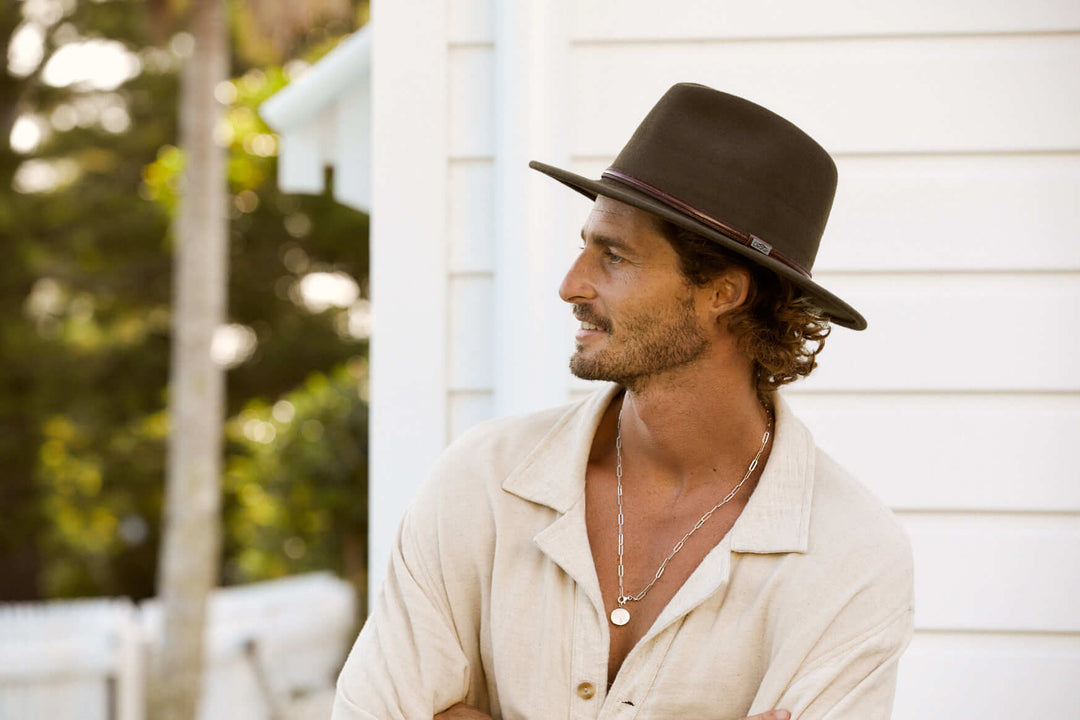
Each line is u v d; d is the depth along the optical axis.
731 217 2.51
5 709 14.45
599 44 4.02
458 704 2.62
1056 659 3.87
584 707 2.49
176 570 18.09
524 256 3.93
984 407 3.93
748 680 2.47
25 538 27.78
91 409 28.12
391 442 4.02
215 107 19.30
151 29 19.48
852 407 3.96
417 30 4.07
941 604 3.90
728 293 2.54
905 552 2.52
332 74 5.89
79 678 14.81
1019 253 3.93
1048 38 3.95
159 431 28.69
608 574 2.59
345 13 19.12
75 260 28.45
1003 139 3.95
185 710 16.84
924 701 3.88
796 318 2.60
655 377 2.55
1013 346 3.92
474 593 2.65
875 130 3.98
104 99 29.52
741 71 4.01
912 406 3.94
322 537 18.92
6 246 27.91
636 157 2.57
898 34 3.97
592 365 2.54
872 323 3.96
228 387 29.19
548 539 2.54
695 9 4.00
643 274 2.50
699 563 2.55
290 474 18.75
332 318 30.02
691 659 2.47
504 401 3.94
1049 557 3.88
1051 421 3.90
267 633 16.45
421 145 4.05
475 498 2.65
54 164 29.27
